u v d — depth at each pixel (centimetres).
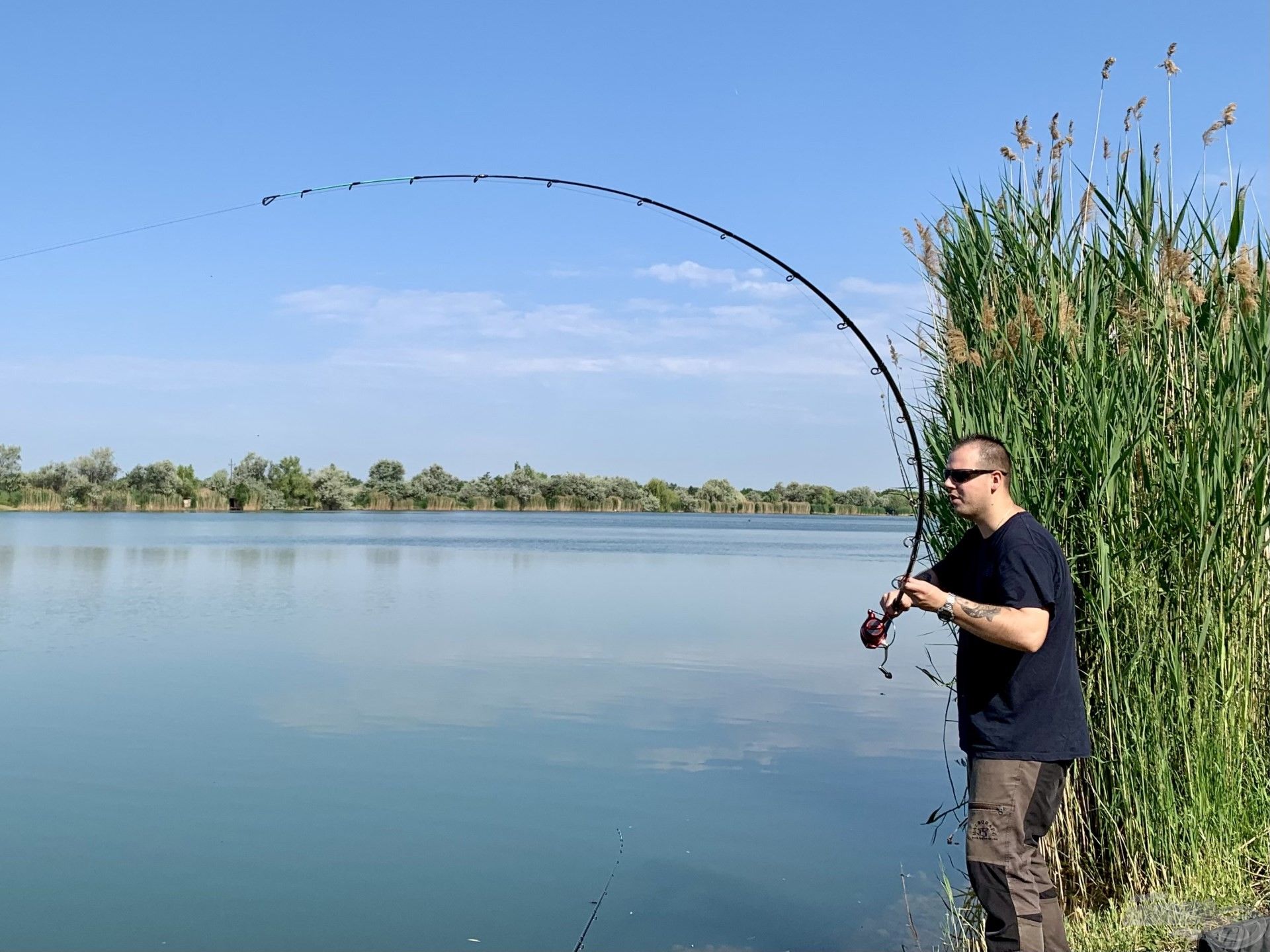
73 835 597
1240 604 454
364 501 9606
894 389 400
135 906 501
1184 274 429
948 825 625
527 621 1568
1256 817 455
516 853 577
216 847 581
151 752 774
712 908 502
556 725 877
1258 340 457
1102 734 458
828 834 609
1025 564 320
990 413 463
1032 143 491
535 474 10500
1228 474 448
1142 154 480
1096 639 456
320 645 1288
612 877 541
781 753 794
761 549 3925
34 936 464
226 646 1270
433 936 470
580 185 495
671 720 904
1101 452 443
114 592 1911
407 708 935
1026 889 322
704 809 651
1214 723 447
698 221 460
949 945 466
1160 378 468
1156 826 442
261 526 5662
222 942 458
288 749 786
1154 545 452
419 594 1956
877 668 1173
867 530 7175
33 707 920
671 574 2552
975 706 333
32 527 5062
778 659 1237
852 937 468
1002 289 496
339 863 558
